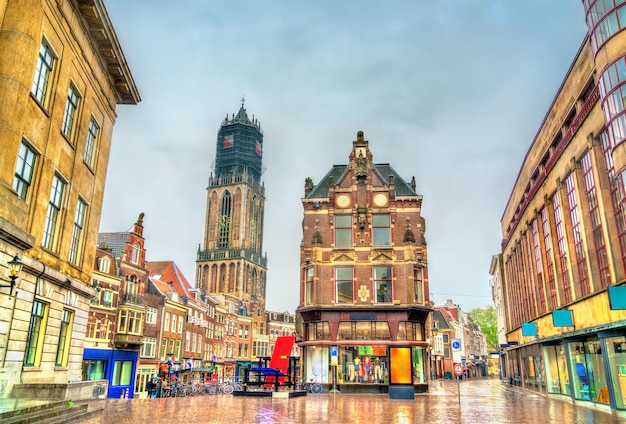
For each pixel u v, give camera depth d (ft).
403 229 125.49
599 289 78.95
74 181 72.49
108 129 87.61
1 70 53.57
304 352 118.73
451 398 95.96
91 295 78.69
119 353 151.33
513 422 54.80
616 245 71.41
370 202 128.36
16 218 53.78
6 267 51.37
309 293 124.06
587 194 82.58
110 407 65.16
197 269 480.23
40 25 58.03
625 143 63.10
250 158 531.91
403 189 131.13
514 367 160.76
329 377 114.21
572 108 85.10
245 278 470.39
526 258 133.18
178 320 205.57
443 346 309.22
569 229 91.81
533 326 112.06
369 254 123.75
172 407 67.05
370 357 114.93
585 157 82.48
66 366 70.79
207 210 505.66
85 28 73.56
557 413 65.82
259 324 334.65
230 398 88.99
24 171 58.95
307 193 134.21
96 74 80.07
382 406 74.54
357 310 118.62
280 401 82.48
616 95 64.95
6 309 52.11
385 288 121.70
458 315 358.43
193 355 223.10
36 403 48.01
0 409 41.88
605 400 70.38
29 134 58.54
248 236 495.00
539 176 108.99
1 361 51.93
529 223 124.77
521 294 143.64
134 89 92.02
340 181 131.13
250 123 544.21
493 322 304.30
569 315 86.99
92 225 81.61
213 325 260.01
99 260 150.61
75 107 73.72
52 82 64.44
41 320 63.36
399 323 117.39
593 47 71.00
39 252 61.57
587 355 77.41
